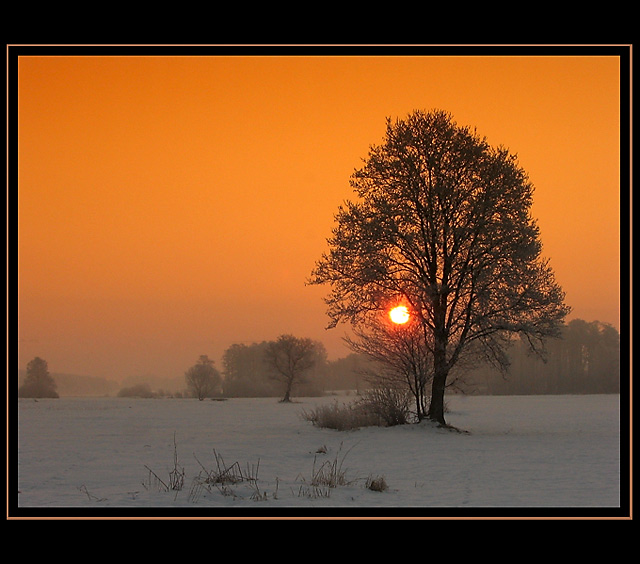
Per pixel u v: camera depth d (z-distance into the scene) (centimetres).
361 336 4369
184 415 7381
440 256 4362
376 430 4181
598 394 14850
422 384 4322
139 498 1884
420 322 4347
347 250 4316
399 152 4366
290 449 3416
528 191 4312
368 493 1983
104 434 4625
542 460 2803
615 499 1897
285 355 14962
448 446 3409
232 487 2023
